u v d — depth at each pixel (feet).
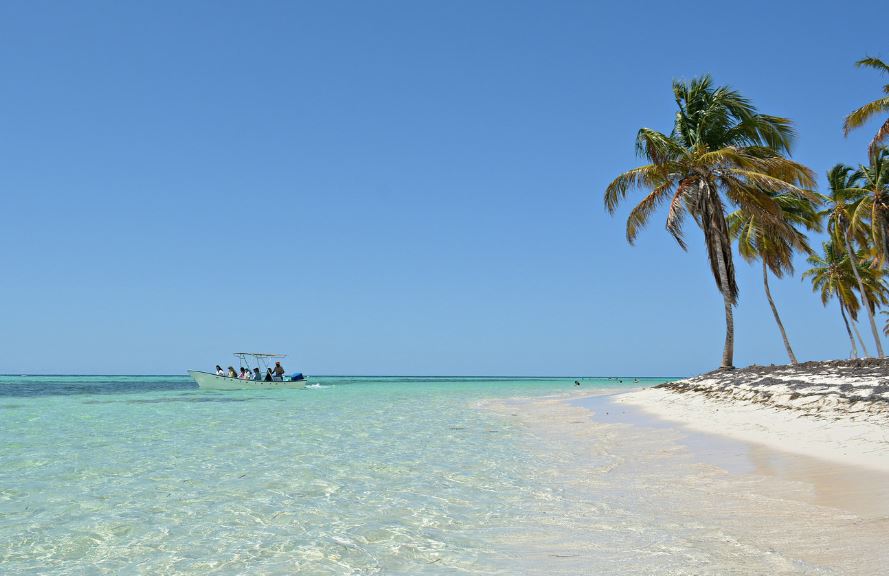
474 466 35.58
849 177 116.06
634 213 97.71
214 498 27.40
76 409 84.58
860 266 141.69
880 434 35.91
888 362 65.31
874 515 20.42
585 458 38.17
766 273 115.24
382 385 231.50
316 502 26.45
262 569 17.74
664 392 92.63
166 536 21.39
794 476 28.37
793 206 106.73
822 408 47.91
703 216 97.76
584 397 120.26
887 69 78.84
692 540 18.75
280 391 139.13
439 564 17.74
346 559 18.51
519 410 83.87
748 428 48.01
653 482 29.19
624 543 18.93
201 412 79.51
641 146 96.89
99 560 18.85
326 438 50.26
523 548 19.03
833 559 16.07
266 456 40.11
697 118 99.60
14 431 55.83
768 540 18.25
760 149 92.22
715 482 28.32
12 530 22.25
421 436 51.31
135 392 142.61
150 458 39.27
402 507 25.31
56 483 31.04
